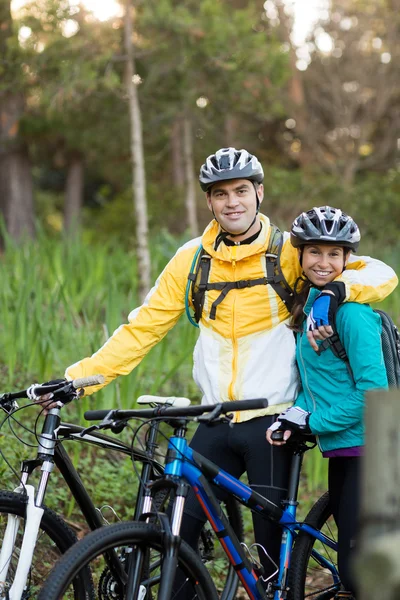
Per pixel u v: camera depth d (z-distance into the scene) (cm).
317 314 467
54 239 1305
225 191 495
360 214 2328
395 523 337
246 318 498
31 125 1981
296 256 502
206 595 451
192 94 1492
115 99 1541
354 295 476
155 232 2112
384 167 3125
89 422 727
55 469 730
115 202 2517
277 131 3097
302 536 525
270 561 519
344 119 2922
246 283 498
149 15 1327
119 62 1444
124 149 1961
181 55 1405
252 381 498
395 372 484
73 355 885
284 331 503
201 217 2288
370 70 2889
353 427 483
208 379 509
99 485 723
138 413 446
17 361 930
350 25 2877
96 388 511
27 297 892
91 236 2470
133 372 751
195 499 508
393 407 341
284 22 2764
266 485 504
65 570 399
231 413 487
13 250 1223
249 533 761
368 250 1897
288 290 498
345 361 483
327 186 2370
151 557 489
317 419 479
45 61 1288
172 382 936
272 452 503
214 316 505
